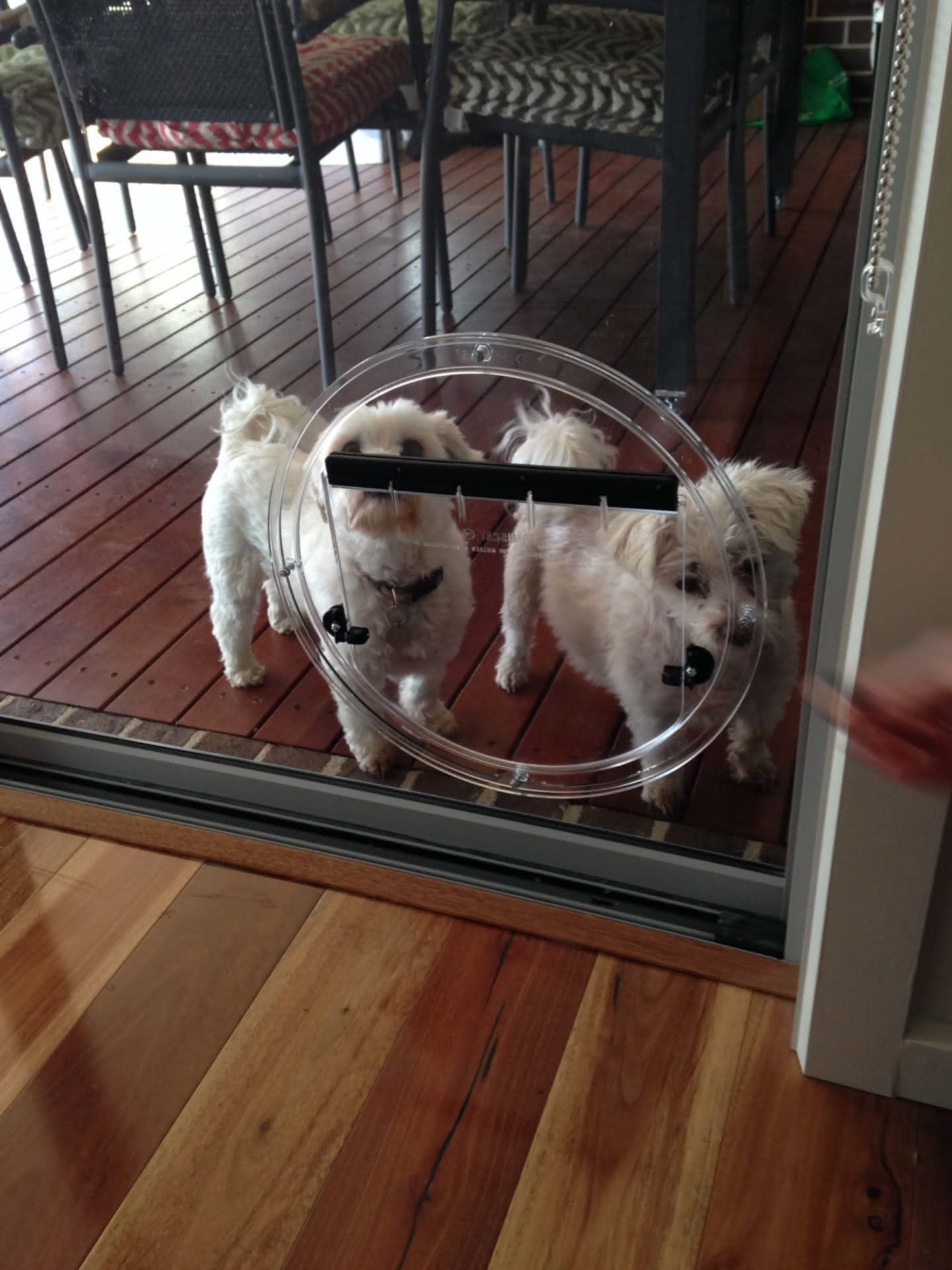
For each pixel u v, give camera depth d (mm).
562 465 1199
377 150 1763
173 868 1479
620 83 1450
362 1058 1215
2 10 1775
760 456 1393
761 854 1374
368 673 1503
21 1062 1234
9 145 2156
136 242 2156
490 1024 1243
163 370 2254
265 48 1665
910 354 758
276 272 2076
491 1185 1085
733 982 1269
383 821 1511
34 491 2160
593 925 1348
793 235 1481
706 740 1357
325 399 1348
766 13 1385
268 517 1477
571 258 1658
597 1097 1159
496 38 1498
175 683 1781
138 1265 1041
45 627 1901
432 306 1776
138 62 1762
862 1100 1143
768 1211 1048
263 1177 1106
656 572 1231
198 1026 1263
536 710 1548
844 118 1433
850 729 476
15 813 1587
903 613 864
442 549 1369
